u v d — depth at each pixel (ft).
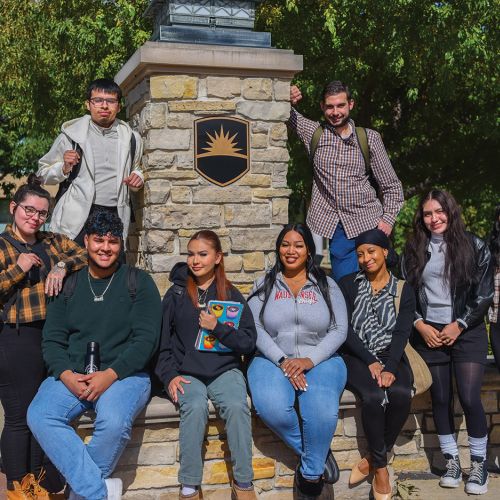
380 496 13.65
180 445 12.66
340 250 17.10
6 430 13.09
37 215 13.30
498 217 15.34
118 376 12.45
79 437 12.26
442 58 31.94
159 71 16.52
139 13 31.86
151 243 16.66
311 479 13.07
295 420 13.12
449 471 14.87
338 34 32.37
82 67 33.73
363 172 16.93
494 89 35.09
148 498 13.12
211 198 16.98
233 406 12.71
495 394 16.34
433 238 14.94
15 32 36.24
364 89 37.81
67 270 13.21
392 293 14.42
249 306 14.05
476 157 42.29
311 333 13.74
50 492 13.50
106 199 16.61
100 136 16.60
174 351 13.57
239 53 16.75
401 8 30.14
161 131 16.66
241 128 17.11
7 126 59.47
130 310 13.03
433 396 14.99
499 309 15.11
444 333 14.52
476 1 29.55
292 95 17.53
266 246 17.35
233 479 13.14
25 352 12.98
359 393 13.67
